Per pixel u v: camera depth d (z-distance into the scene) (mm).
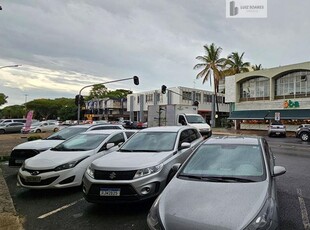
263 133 31281
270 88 34906
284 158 12234
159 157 5781
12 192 6773
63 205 5770
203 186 3840
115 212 5234
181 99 56219
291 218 4793
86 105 87938
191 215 3189
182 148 6547
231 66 46625
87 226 4656
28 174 6363
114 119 78250
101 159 5820
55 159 6574
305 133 21938
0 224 4633
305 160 11586
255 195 3516
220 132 32969
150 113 25156
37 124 36281
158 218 3301
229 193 3594
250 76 37094
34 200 6129
